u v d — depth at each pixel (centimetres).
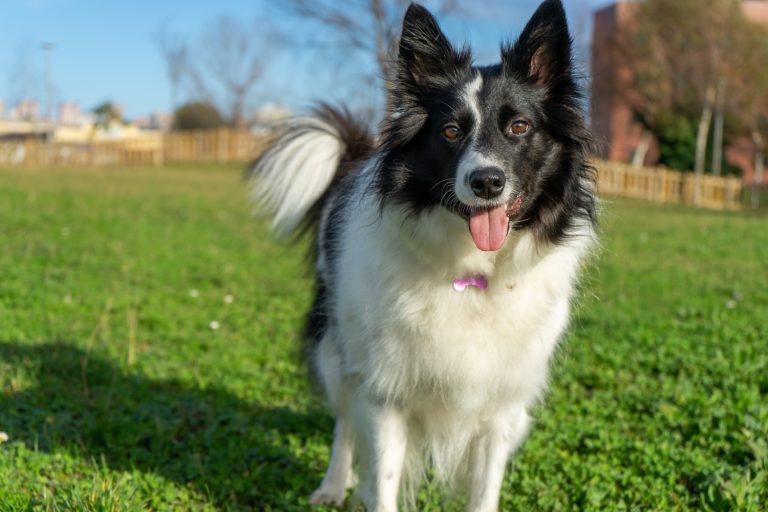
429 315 99
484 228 96
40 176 700
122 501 102
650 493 113
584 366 160
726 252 332
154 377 153
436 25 105
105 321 182
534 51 104
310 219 137
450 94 102
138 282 235
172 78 1527
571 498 114
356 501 112
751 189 938
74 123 2106
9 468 112
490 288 99
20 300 199
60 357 155
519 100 102
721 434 126
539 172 102
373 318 101
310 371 128
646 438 130
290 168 135
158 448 124
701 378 150
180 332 183
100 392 144
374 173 105
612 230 416
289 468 122
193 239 332
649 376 157
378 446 104
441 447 106
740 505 105
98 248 289
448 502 113
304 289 224
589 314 197
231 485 115
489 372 100
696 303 215
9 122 1791
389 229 101
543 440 131
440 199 99
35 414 131
